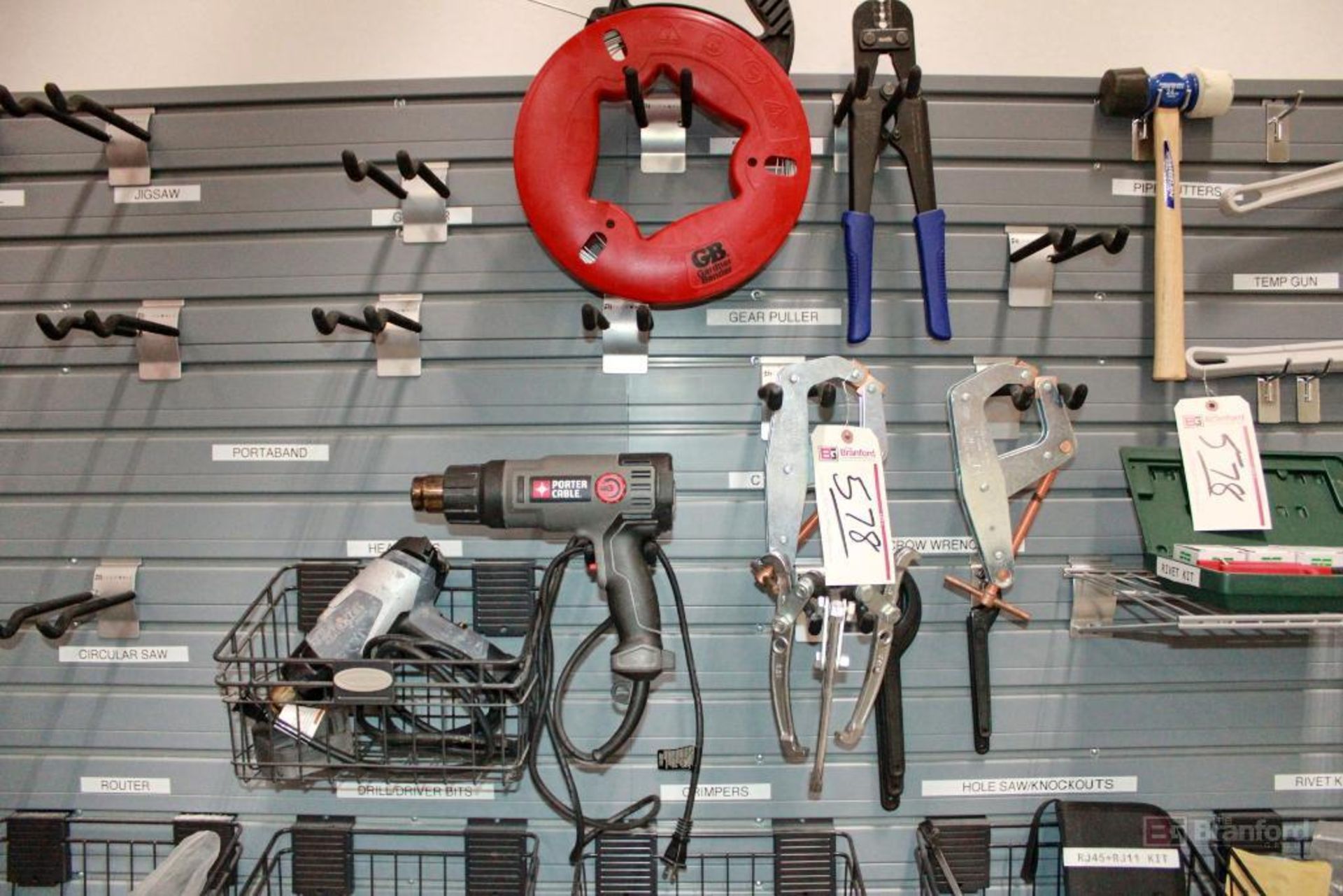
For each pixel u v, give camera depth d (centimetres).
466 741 104
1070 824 120
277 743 105
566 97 109
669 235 111
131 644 126
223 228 123
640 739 123
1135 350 124
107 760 126
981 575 121
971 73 125
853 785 125
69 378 125
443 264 122
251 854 126
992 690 125
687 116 105
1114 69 119
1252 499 113
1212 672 126
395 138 122
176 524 125
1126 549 125
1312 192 115
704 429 123
